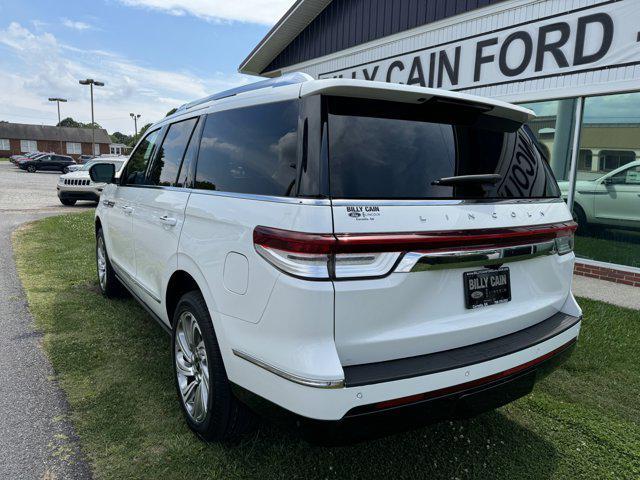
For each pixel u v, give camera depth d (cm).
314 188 189
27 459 246
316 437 184
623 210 655
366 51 1035
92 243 844
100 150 8200
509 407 314
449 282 210
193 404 270
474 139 238
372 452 261
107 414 289
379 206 192
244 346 210
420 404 194
